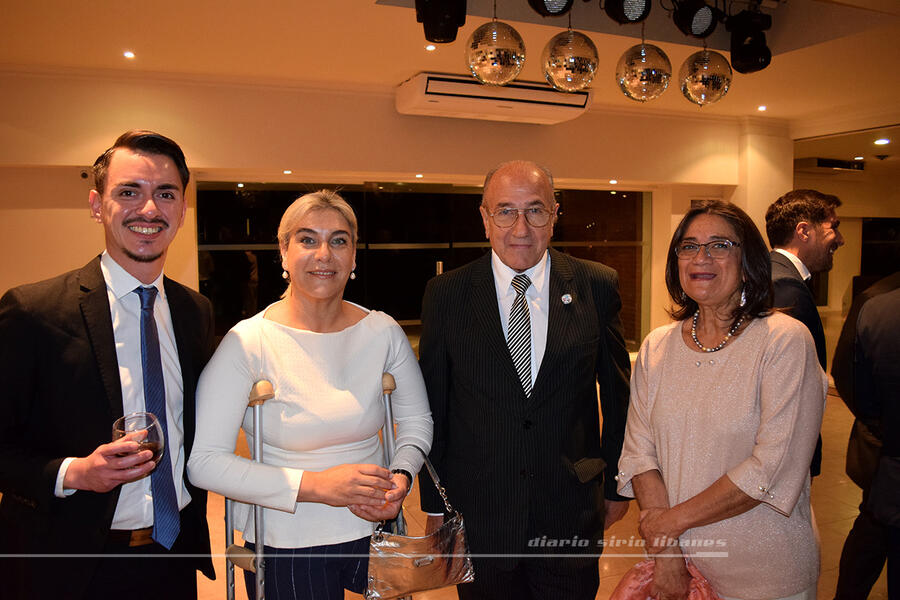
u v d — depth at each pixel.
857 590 2.25
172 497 1.46
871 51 4.26
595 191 6.80
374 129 5.21
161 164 1.44
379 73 4.75
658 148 6.24
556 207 1.81
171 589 1.53
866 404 2.02
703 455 1.50
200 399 1.52
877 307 1.86
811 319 2.34
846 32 3.93
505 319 1.82
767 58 3.27
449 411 1.87
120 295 1.47
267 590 1.54
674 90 5.28
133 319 1.48
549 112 5.17
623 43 4.05
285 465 1.53
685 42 4.09
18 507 1.38
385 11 3.44
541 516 1.73
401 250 6.09
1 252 4.63
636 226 7.00
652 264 6.99
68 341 1.37
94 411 1.37
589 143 5.96
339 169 5.14
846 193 7.28
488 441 1.74
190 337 1.60
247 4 3.32
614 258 6.95
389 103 5.24
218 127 4.80
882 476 1.83
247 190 5.56
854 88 5.25
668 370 1.64
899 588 1.81
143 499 1.46
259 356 1.54
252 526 1.57
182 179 1.51
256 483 1.42
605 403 1.91
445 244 6.25
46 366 1.36
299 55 4.24
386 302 6.08
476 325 1.80
